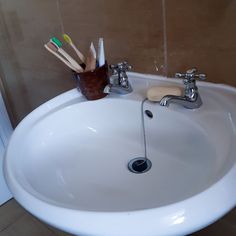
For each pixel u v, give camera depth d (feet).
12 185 1.69
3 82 4.88
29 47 3.88
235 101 2.13
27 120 2.45
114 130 2.66
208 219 1.33
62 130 2.57
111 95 2.62
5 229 4.81
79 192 2.07
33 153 2.27
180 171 2.17
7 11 3.84
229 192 1.41
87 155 2.48
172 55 2.45
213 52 2.20
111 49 2.86
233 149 1.68
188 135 2.14
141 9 2.44
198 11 2.13
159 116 2.30
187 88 2.14
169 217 1.30
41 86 4.14
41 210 1.46
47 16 3.31
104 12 2.72
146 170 2.30
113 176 2.26
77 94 2.78
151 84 2.62
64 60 2.51
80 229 1.34
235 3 1.94
